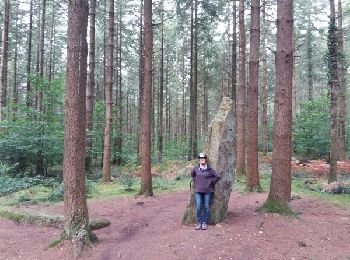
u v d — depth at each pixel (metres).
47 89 17.34
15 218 9.81
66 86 7.14
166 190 15.56
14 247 7.47
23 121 16.77
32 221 9.57
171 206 11.98
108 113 18.14
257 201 11.46
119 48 32.72
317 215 9.77
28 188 14.51
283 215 9.10
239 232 7.92
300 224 8.65
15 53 32.94
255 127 13.75
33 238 8.16
